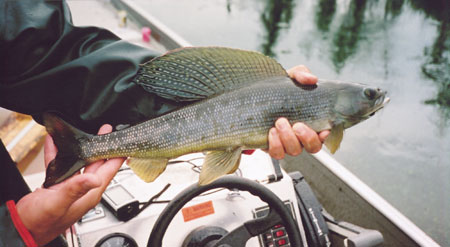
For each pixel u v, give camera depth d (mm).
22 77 654
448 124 3068
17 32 645
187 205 740
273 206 699
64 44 687
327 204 1044
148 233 710
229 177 687
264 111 615
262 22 4883
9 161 636
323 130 631
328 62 4168
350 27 4789
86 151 598
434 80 3715
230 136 617
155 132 611
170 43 1496
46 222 541
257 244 756
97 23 1675
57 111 634
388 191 2443
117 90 671
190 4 5160
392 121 3109
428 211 2266
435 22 4777
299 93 619
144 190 764
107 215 716
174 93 619
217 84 613
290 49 4395
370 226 933
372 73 3914
